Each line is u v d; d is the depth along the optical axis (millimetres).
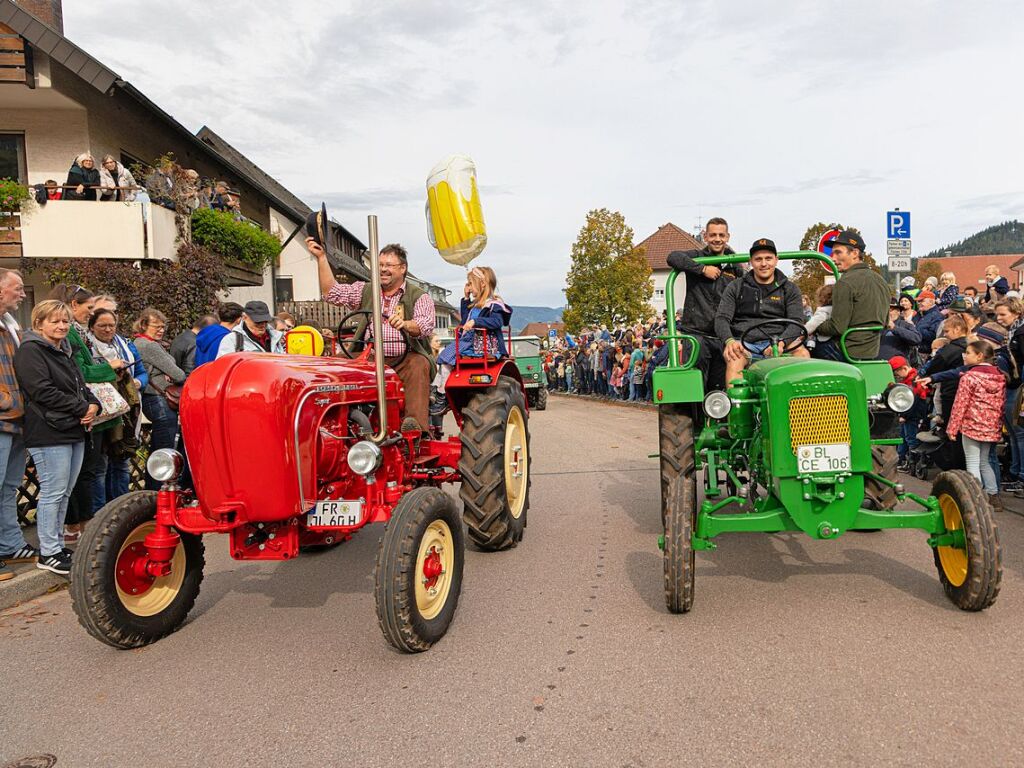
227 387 3324
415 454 4699
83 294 6008
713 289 5758
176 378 6516
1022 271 54031
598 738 2639
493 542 4980
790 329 4945
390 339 4863
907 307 8648
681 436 5070
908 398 3865
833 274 5148
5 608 4504
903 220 10250
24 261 13461
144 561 3738
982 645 3242
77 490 5523
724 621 3668
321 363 3859
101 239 13352
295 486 3391
